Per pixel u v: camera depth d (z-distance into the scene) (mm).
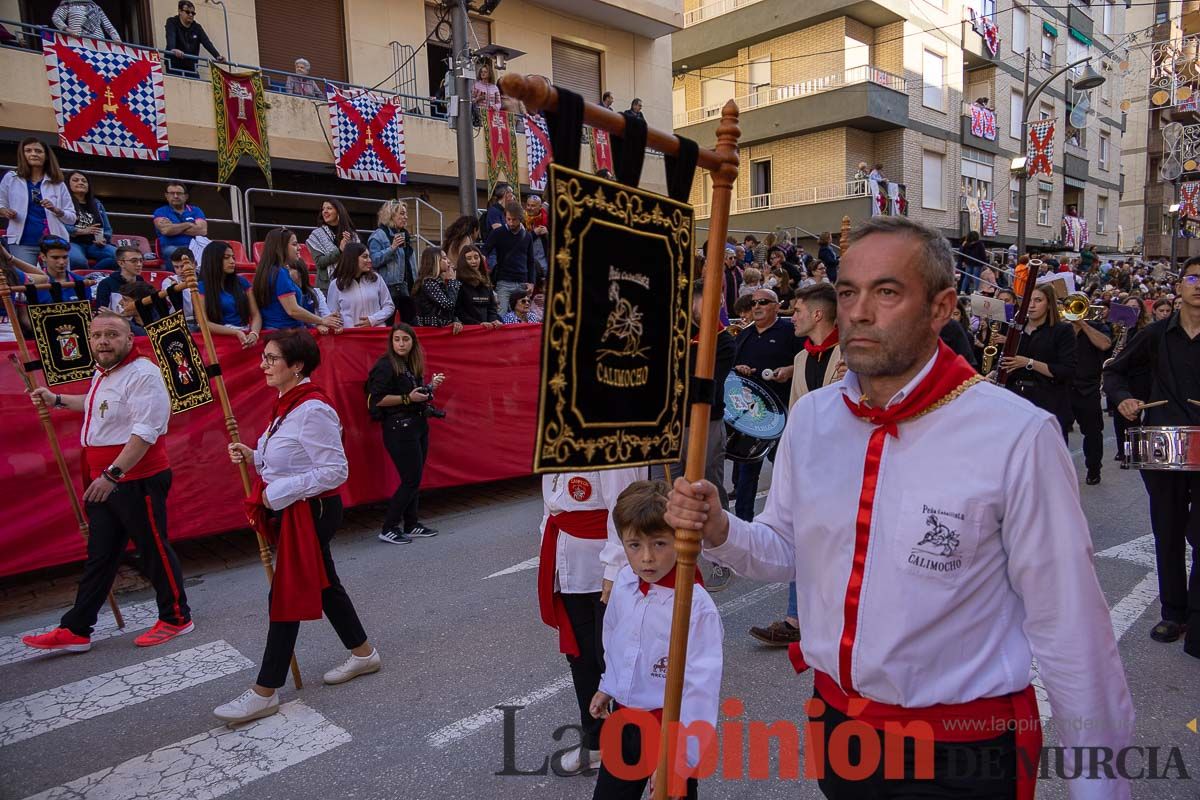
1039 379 6414
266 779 3129
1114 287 19656
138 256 6832
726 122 1691
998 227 26922
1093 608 1479
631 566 2420
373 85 13188
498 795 2980
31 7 10016
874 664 1577
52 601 5199
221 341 5945
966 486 1507
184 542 6461
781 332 5637
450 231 8219
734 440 5289
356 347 6637
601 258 1525
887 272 1540
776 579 1869
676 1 16906
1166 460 3832
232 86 10164
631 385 1596
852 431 1671
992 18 26047
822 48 21812
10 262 6418
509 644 4328
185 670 4145
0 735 3535
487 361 7527
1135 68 35312
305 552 3555
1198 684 3723
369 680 3947
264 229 12312
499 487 8250
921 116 22828
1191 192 28641
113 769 3238
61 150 10039
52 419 5309
